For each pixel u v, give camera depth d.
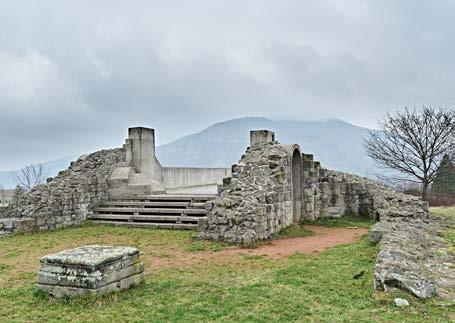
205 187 27.94
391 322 5.64
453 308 6.06
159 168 21.98
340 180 21.47
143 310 6.43
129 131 19.89
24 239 13.52
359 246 11.72
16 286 8.04
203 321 5.96
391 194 19.92
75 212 16.42
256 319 6.00
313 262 9.70
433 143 25.47
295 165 18.73
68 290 6.91
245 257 10.50
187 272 8.95
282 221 15.34
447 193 27.77
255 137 17.97
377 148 28.31
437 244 10.43
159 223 15.70
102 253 7.32
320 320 5.88
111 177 18.58
